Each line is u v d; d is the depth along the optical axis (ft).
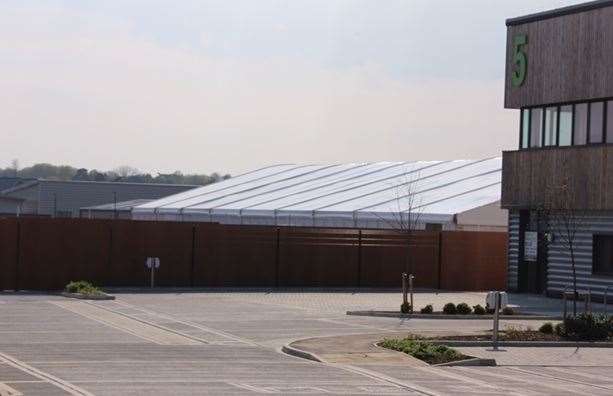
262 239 152.97
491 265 157.38
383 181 193.88
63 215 355.15
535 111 142.00
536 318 111.34
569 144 136.05
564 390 65.62
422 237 159.22
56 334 87.51
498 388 65.00
